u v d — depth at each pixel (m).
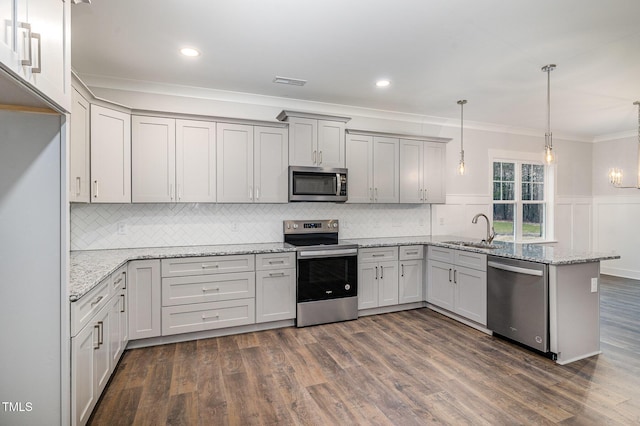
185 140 3.32
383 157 4.24
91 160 2.73
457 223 5.09
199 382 2.41
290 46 2.70
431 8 2.17
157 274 2.99
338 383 2.39
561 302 2.68
